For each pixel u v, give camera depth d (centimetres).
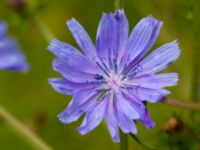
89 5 40
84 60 22
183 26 32
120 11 21
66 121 21
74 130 38
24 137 29
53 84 21
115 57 22
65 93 21
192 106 22
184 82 30
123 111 21
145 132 32
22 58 31
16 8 31
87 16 40
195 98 28
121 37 22
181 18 32
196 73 28
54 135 39
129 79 22
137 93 21
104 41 22
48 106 40
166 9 31
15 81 41
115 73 22
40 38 39
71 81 21
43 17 40
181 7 31
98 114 21
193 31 28
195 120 27
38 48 40
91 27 40
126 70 22
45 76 40
